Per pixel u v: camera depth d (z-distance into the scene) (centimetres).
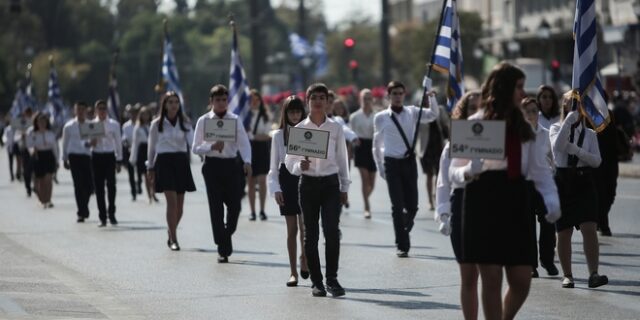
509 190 1683
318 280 2433
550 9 14938
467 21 15788
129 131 5347
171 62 4869
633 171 5878
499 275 1695
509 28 16162
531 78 12012
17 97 8988
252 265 2920
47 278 2727
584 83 2622
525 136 1684
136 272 2812
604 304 2275
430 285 2559
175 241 3253
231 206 2998
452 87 3103
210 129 2991
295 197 2542
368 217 4134
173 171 3244
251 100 4138
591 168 2464
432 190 4428
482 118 1688
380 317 2173
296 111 2509
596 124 2648
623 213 4022
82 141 4106
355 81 11044
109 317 2205
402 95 3119
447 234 1828
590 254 2456
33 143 4809
